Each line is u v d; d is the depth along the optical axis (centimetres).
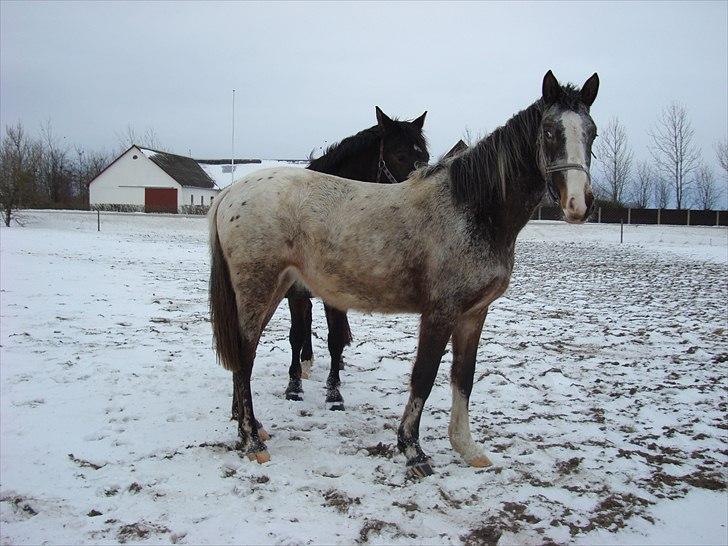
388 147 561
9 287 1034
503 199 389
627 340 791
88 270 1337
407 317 967
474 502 351
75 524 311
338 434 454
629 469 397
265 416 489
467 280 385
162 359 634
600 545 308
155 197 5219
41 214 3597
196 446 416
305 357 610
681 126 5009
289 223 417
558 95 373
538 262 2008
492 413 507
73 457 389
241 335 426
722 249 2603
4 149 3697
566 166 353
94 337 715
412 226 398
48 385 527
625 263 1964
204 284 1231
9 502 332
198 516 323
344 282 415
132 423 453
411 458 391
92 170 6788
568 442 443
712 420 492
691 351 724
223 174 5831
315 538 304
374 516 329
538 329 869
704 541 314
